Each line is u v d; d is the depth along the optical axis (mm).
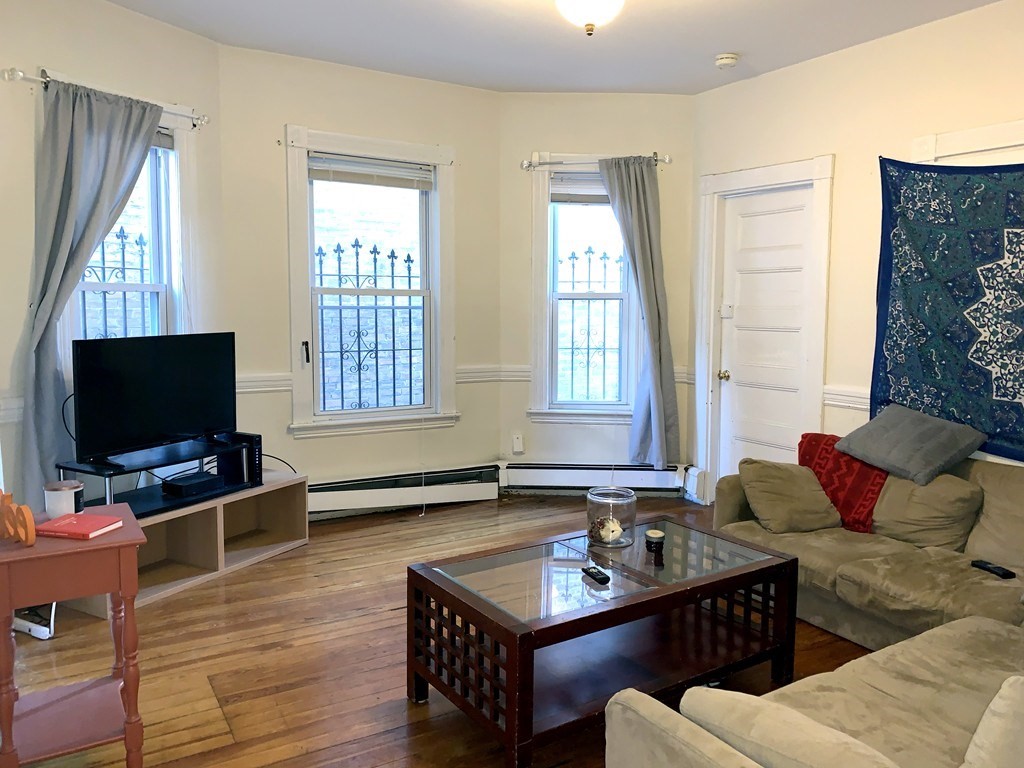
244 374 4227
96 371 3186
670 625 2699
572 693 2213
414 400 4879
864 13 3434
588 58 4176
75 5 3354
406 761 2150
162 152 3838
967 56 3391
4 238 3143
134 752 1965
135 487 3738
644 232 4777
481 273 4953
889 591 2609
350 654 2791
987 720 1201
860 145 3854
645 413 4859
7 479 3205
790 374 4383
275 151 4238
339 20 3688
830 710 1693
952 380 3406
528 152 4914
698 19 3564
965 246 3348
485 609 2129
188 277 3920
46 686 2525
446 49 4074
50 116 3221
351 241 4574
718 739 1252
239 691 2521
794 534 3150
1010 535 2830
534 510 4727
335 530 4305
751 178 4449
